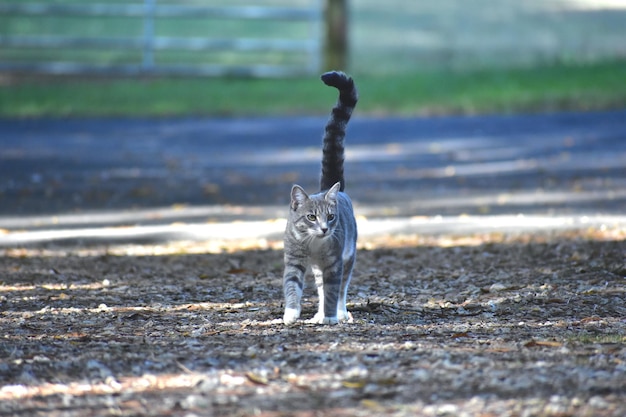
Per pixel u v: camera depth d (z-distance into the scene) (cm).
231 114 2941
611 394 705
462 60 3750
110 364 798
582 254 1269
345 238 1009
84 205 1728
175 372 779
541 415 668
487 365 779
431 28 4219
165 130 2670
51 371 780
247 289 1134
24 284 1162
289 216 998
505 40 4009
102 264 1275
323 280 980
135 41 3691
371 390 725
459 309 1012
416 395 712
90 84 3447
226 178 2006
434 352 820
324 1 3691
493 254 1297
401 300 1070
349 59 3747
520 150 2264
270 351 838
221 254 1331
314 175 2038
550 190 1802
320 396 715
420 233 1452
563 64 3528
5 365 792
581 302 1027
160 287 1147
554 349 827
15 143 2453
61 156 2275
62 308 1032
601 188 1795
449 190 1842
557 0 4581
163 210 1678
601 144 2294
